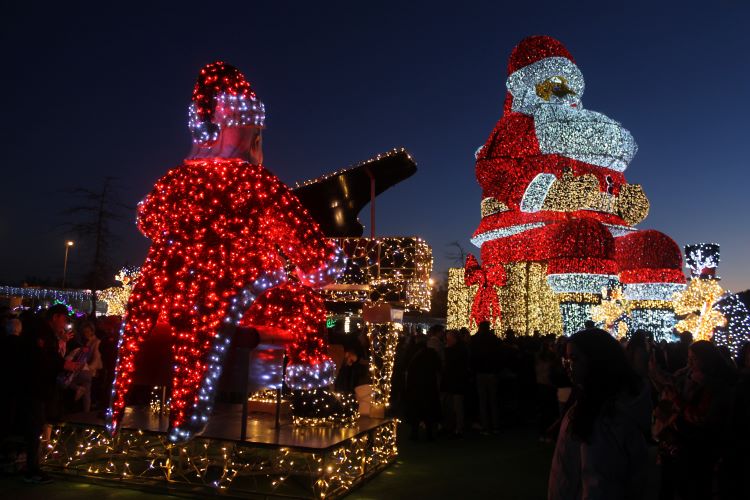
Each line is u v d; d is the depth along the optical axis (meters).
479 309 27.19
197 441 7.25
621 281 24.03
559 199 25.47
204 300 6.68
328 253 7.29
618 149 26.30
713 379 5.10
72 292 32.09
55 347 7.21
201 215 7.02
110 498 6.46
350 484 7.15
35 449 6.92
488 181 27.55
